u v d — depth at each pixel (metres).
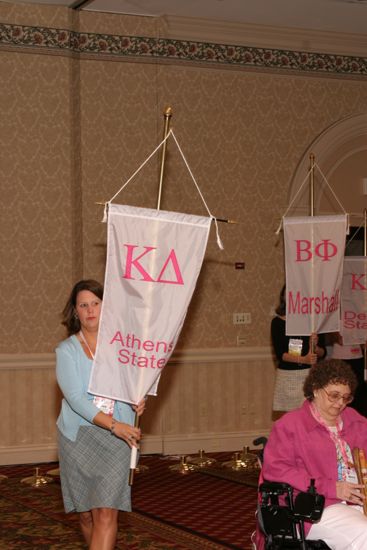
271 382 10.90
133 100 10.38
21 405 9.83
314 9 10.31
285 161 11.03
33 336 9.86
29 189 9.86
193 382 10.58
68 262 9.95
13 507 7.70
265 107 10.96
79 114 10.17
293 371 8.71
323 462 4.62
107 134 10.27
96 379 5.02
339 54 11.33
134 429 4.85
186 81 10.61
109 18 10.30
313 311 8.69
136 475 9.16
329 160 11.27
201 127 10.67
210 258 10.69
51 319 9.91
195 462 9.73
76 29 10.15
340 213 11.34
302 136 11.13
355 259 9.88
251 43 10.90
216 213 10.70
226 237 10.76
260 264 10.88
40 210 9.88
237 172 10.81
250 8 10.23
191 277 5.38
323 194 11.25
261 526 4.54
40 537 6.68
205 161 10.68
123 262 5.28
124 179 10.33
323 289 8.70
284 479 4.52
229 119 10.79
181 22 10.55
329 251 8.70
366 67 11.45
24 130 9.85
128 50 10.37
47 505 7.76
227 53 10.78
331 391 4.63
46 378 9.91
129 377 5.14
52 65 9.95
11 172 9.81
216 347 10.69
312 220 8.74
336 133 11.24
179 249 5.37
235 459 9.70
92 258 10.18
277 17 10.60
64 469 4.98
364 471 4.59
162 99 10.50
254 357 10.80
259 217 10.90
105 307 5.18
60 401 9.91
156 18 10.50
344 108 11.34
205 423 10.62
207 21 10.64
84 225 10.17
